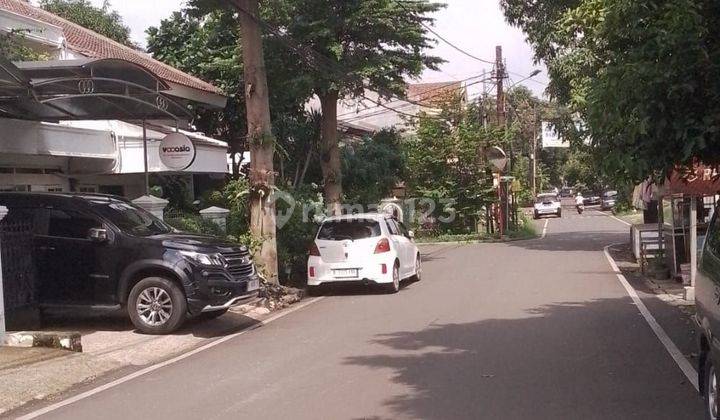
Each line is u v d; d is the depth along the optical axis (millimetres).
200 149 18188
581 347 9062
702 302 5953
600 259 21703
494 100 40156
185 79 20719
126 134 16844
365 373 7992
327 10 18438
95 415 6738
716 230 6148
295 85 18453
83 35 21109
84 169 16844
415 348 9273
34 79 11891
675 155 7031
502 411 6367
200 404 6973
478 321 11195
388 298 14445
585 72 10445
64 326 11438
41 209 11070
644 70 6582
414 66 19562
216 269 10695
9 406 7070
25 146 13750
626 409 6391
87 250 10836
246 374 8211
